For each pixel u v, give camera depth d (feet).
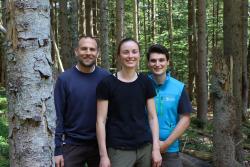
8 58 8.64
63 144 13.44
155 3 99.55
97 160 13.73
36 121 8.63
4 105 45.83
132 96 12.14
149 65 13.89
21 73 8.52
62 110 13.25
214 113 23.76
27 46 8.50
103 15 39.63
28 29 8.49
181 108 13.74
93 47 13.26
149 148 12.51
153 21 90.84
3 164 23.00
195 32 68.13
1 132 31.40
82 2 70.49
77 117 13.30
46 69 8.71
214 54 23.62
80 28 70.79
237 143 25.26
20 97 8.56
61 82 13.26
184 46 83.25
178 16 92.99
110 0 87.25
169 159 13.88
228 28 25.54
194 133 38.40
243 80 50.83
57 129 13.02
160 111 13.66
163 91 13.71
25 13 8.46
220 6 101.65
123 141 12.15
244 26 52.16
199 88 49.96
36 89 8.60
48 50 8.79
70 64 38.47
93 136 13.38
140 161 12.50
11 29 8.52
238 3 25.41
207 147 31.68
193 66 76.48
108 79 12.18
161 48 13.70
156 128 12.60
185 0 93.97
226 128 23.30
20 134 8.66
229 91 23.34
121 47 12.17
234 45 25.46
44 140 8.78
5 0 8.61
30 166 8.69
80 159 13.47
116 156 12.19
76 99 13.20
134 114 12.16
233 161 23.54
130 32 94.22
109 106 12.26
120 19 40.42
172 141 13.46
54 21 73.56
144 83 12.40
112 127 12.22
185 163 24.36
